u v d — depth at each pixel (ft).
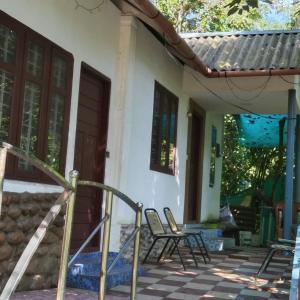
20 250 15.38
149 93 27.27
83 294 16.56
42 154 17.57
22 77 16.47
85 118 21.71
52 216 8.09
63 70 19.10
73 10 19.63
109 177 23.32
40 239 7.80
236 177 59.00
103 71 22.59
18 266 7.54
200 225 37.42
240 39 36.40
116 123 23.91
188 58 27.30
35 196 16.12
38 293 15.66
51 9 18.07
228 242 36.86
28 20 16.74
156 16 21.45
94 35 21.56
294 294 15.90
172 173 31.96
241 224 50.01
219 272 23.47
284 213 31.91
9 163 15.65
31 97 17.12
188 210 36.42
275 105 36.94
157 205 29.07
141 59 25.86
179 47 25.35
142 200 26.61
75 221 20.93
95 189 22.70
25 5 16.56
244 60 32.22
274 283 21.11
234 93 33.88
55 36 18.39
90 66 21.30
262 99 35.22
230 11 20.56
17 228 15.24
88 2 20.79
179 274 22.22
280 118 44.04
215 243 33.99
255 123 46.34
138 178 25.96
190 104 35.27
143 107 26.40
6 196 14.69
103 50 22.50
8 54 15.92
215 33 37.60
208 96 35.12
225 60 32.40
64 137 18.98
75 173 8.64
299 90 35.29
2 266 14.62
